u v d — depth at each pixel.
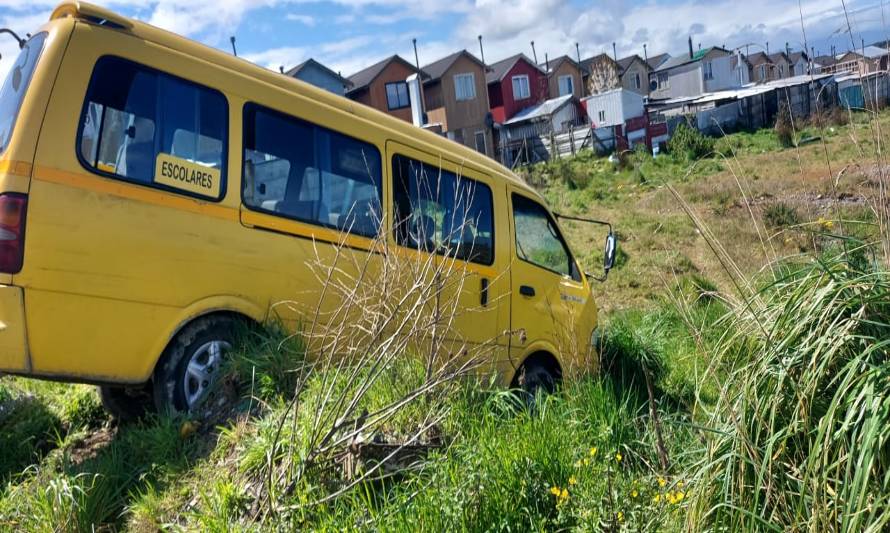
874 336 3.02
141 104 4.04
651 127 35.59
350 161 5.10
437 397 3.94
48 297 3.60
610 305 11.15
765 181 19.56
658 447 3.74
